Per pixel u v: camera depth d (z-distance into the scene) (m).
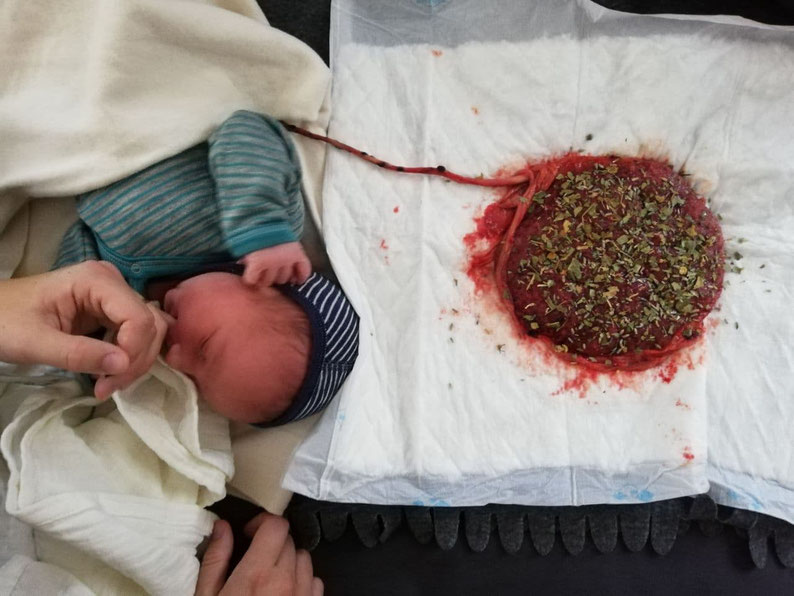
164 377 0.45
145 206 0.45
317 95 0.50
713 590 0.52
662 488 0.51
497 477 0.51
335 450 0.50
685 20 0.50
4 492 0.40
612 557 0.52
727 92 0.52
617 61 0.52
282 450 0.51
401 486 0.50
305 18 0.53
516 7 0.51
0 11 0.43
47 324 0.35
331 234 0.52
